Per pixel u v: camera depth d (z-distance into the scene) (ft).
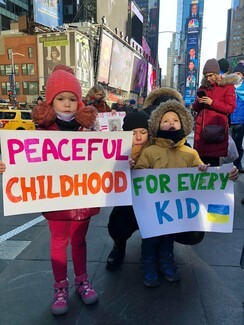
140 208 7.64
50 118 6.87
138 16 252.21
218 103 12.40
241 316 6.94
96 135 6.99
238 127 19.45
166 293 7.79
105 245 10.39
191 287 8.02
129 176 7.39
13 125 48.24
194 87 164.35
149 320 6.86
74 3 186.39
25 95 161.99
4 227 12.21
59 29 142.61
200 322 6.77
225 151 13.03
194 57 219.61
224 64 15.48
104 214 13.41
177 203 7.81
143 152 8.24
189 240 8.50
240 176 19.53
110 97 170.40
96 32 149.79
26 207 6.85
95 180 7.22
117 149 7.19
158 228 7.65
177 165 8.09
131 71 206.80
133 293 7.81
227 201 7.84
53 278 8.49
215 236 11.03
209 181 7.82
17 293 7.85
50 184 6.97
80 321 6.87
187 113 8.04
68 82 6.94
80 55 136.67
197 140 13.32
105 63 157.79
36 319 6.93
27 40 155.43
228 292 7.80
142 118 8.55
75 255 7.54
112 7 192.44
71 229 7.39
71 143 6.91
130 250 10.06
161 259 8.48
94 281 8.34
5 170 6.61
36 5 145.28
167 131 7.99
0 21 197.77
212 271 8.77
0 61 165.37
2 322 6.84
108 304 7.41
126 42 192.13
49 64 144.05
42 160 6.83
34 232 11.68
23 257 9.66
